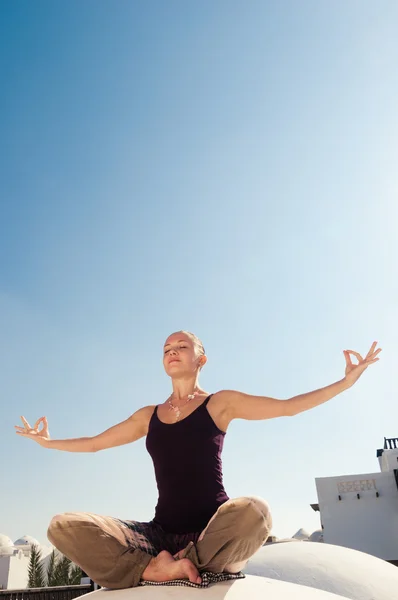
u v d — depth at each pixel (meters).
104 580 2.32
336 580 5.05
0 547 26.67
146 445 2.68
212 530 2.18
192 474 2.46
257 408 2.65
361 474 17.03
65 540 2.24
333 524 16.48
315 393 2.64
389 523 16.17
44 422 3.09
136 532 2.37
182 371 2.83
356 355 2.72
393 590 4.96
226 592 2.19
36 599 10.38
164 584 2.25
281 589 2.36
